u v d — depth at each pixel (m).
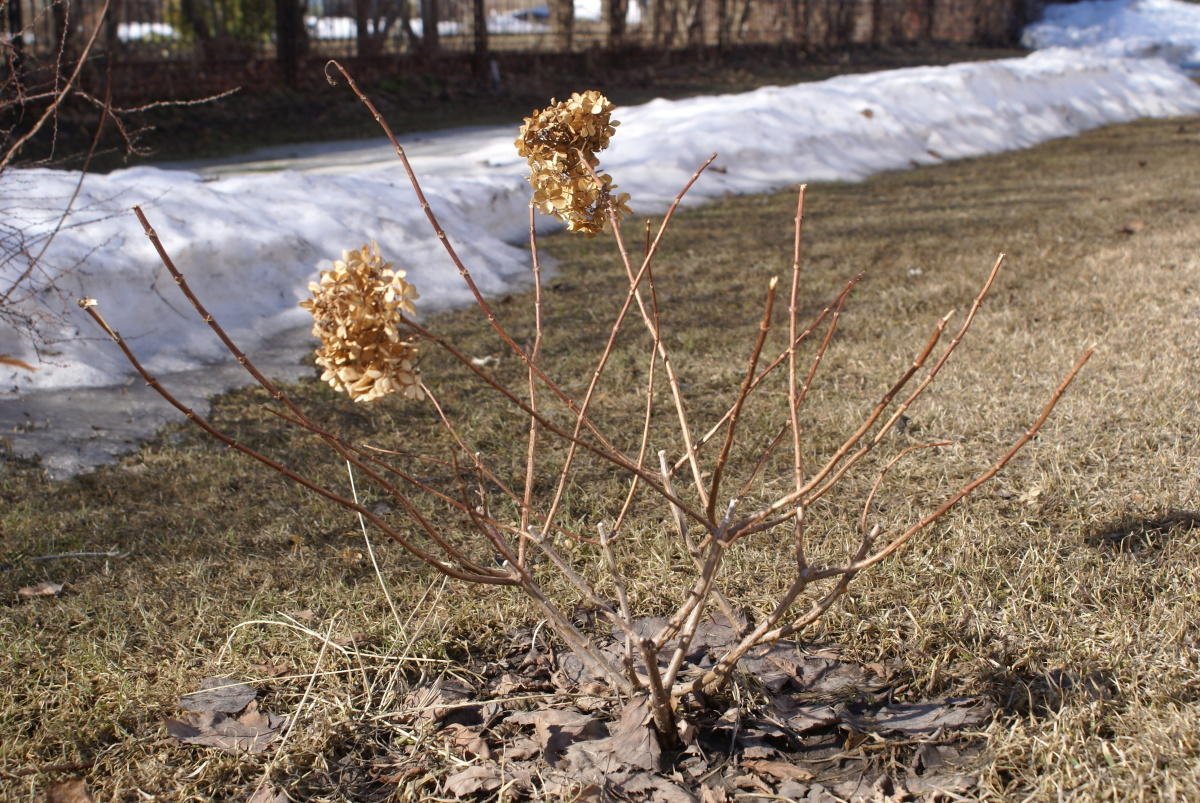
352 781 2.80
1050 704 2.96
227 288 6.46
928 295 7.10
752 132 12.33
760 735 2.91
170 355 5.77
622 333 6.43
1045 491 4.18
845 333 6.36
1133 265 7.61
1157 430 4.69
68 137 12.56
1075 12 34.12
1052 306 6.68
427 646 3.30
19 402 5.01
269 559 3.87
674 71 21.59
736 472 4.51
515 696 3.09
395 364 2.26
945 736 2.87
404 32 18.72
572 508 4.20
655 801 2.67
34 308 5.29
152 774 2.77
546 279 7.68
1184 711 2.84
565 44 20.69
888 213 10.04
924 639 3.24
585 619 3.48
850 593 3.52
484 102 17.84
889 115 14.05
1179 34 32.75
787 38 24.94
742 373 5.70
